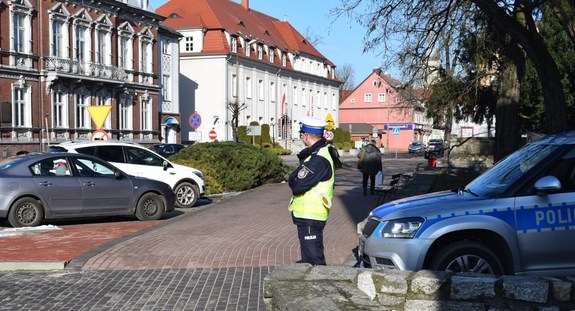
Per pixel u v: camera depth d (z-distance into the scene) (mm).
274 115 76250
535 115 32062
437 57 17219
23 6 40094
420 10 15828
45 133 41750
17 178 13750
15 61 39625
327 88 92938
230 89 66188
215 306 7352
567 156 6918
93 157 14766
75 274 9125
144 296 7828
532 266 6590
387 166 45344
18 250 10828
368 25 16312
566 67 27719
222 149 23219
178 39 59062
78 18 44750
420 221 6723
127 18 50750
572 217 6633
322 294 5406
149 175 17938
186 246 11188
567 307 5273
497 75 20188
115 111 49000
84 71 45000
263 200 19016
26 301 7613
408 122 61844
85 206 14305
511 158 7789
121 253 10523
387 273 5734
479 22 15867
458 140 28391
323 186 7062
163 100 56875
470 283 5438
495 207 6656
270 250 10820
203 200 20578
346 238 12016
